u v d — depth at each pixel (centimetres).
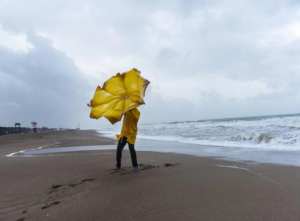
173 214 296
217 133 1656
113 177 494
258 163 618
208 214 293
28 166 670
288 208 304
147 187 412
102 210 319
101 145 1262
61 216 307
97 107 522
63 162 711
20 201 376
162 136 1788
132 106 493
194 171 534
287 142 990
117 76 530
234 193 370
